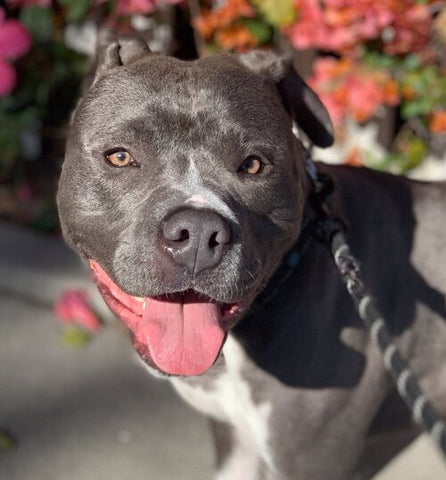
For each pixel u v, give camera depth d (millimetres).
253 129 602
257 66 663
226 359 655
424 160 1182
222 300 565
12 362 1022
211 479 856
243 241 569
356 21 983
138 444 901
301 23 988
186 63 627
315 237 648
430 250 697
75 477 859
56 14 1212
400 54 1040
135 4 1055
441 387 711
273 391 655
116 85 610
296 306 648
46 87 1281
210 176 593
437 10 1061
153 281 563
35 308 1128
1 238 1231
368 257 683
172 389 979
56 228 1279
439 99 1059
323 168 718
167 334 588
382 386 675
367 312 584
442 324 698
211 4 1117
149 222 569
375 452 750
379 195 703
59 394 973
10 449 893
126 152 599
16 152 1298
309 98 674
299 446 668
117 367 1016
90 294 1096
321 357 653
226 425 739
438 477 856
